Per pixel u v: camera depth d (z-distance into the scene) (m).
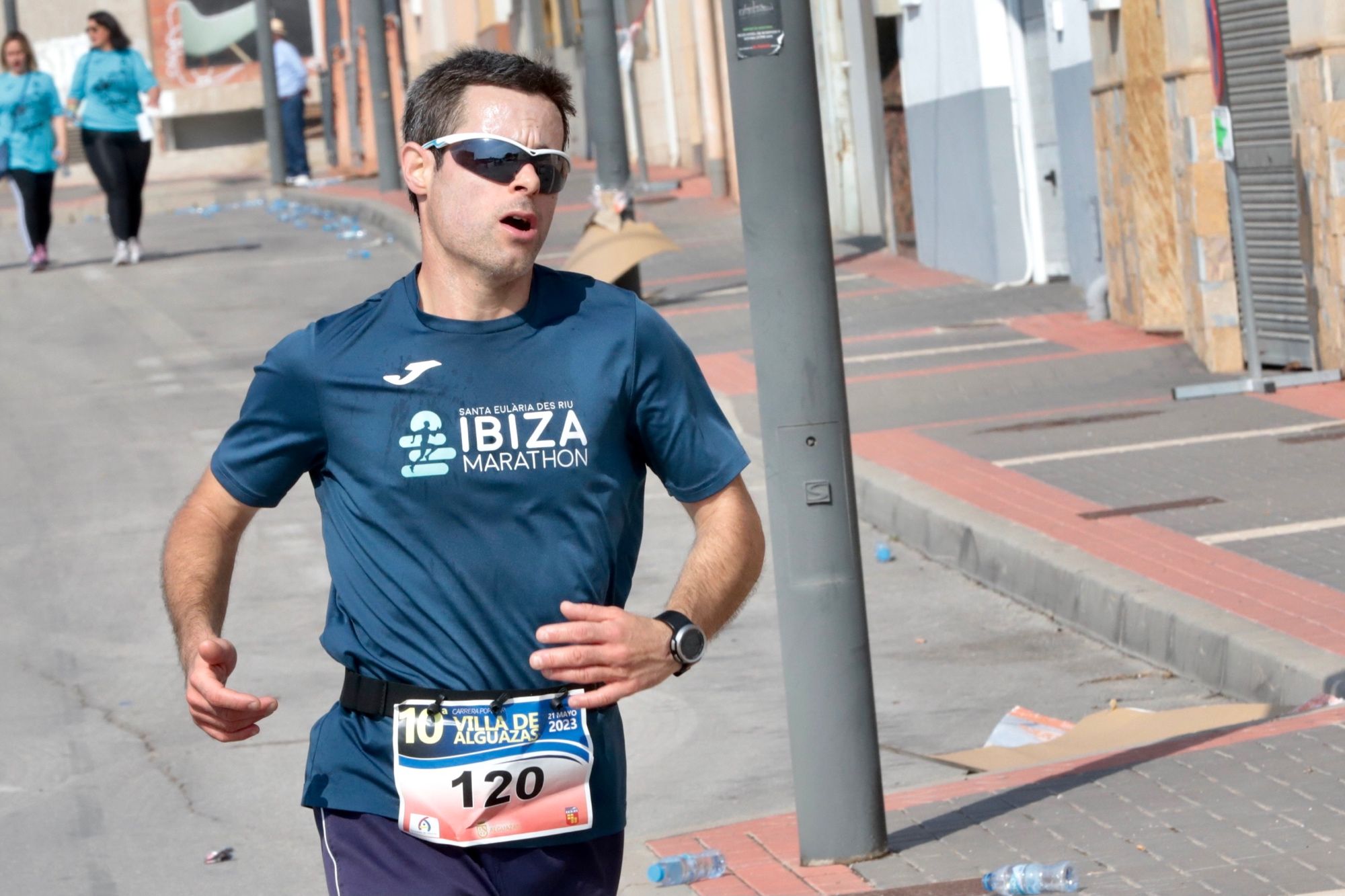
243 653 17.53
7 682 16.83
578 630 6.02
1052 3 32.88
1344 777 11.05
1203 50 26.33
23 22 90.44
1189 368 27.06
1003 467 21.86
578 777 6.35
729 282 38.56
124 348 35.28
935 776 13.00
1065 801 11.39
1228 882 9.61
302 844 12.68
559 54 74.06
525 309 6.43
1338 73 23.64
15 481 25.05
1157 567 16.86
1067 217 33.94
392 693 6.37
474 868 6.39
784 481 10.69
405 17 96.06
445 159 6.30
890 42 40.84
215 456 6.68
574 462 6.31
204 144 93.94
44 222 46.38
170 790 13.87
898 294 36.09
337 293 41.59
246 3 92.38
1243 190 26.45
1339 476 19.55
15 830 13.11
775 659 16.92
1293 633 14.46
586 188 59.47
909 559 20.11
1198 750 11.99
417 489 6.29
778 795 13.28
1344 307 24.14
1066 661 16.12
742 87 10.39
